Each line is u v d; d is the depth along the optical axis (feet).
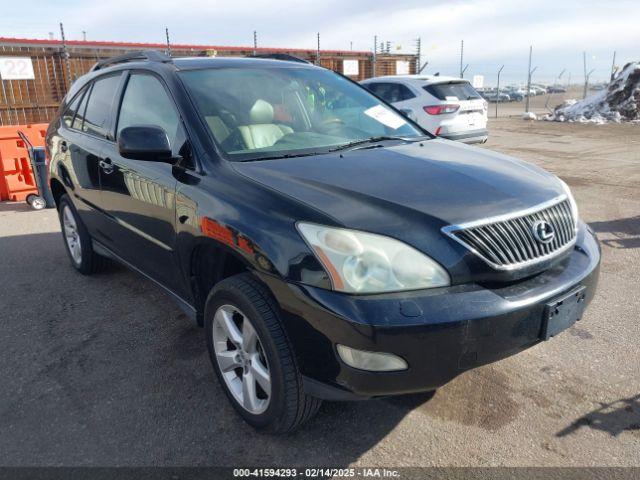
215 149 9.45
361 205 7.67
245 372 8.62
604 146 41.75
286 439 8.57
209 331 9.19
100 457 8.23
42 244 19.36
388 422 8.91
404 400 9.48
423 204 7.73
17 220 23.11
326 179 8.39
